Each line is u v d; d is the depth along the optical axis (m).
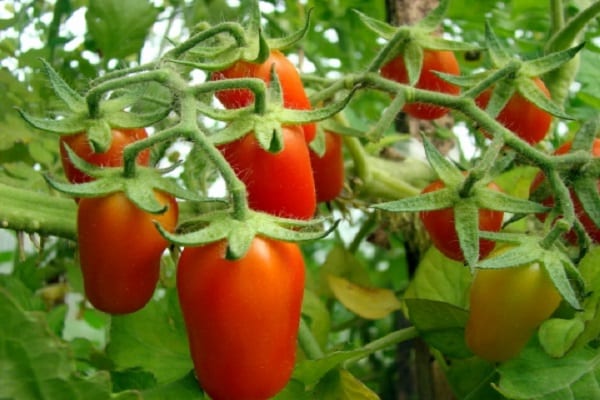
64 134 0.54
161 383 0.63
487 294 0.54
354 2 0.90
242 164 0.53
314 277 0.80
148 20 0.73
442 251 0.58
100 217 0.51
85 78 0.72
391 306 0.73
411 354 0.93
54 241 0.77
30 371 0.49
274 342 0.50
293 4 0.93
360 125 0.85
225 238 0.50
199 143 0.51
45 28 0.78
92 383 0.50
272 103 0.54
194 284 0.50
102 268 0.52
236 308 0.49
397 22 0.79
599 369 0.53
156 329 0.64
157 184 0.52
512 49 0.87
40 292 0.80
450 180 0.54
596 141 0.59
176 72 0.55
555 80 0.70
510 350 0.54
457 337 0.60
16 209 0.58
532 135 0.60
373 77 0.60
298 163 0.54
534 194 0.58
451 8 0.86
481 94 0.61
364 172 0.72
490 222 0.56
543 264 0.52
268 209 0.54
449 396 0.74
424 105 0.63
